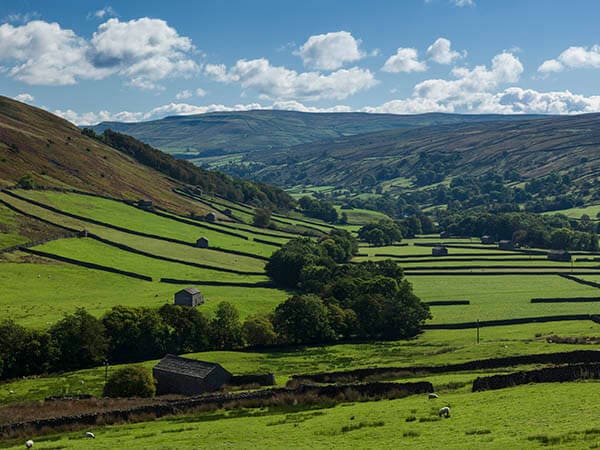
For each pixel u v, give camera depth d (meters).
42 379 101.94
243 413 61.47
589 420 43.53
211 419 59.66
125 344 117.38
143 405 68.38
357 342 134.75
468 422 46.19
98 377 101.69
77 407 70.00
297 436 47.19
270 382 86.06
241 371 102.25
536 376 62.16
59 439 55.75
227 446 45.31
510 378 62.22
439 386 67.00
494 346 106.06
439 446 39.94
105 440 52.12
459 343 121.75
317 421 52.41
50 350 107.88
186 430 53.91
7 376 103.75
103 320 117.69
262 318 131.50
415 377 78.19
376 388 65.19
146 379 81.94
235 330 127.12
